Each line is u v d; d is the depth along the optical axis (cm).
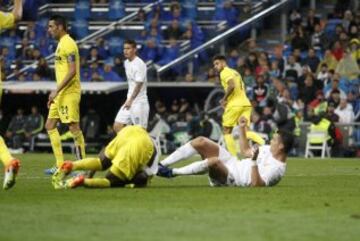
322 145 7612
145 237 2527
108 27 9238
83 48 8988
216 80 8312
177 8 9056
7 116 8531
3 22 3853
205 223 2798
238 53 8881
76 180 3716
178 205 3231
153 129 7938
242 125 4019
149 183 3944
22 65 8950
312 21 8781
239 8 9138
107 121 8406
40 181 4278
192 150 3903
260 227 2731
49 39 9094
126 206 3191
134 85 5038
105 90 7975
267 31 9169
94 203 3269
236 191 3719
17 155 7212
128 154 3747
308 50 8538
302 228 2730
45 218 2886
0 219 2862
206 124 7825
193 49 8750
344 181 4456
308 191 3806
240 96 6006
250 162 3922
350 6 9112
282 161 3947
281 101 7794
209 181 4162
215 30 8975
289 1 9012
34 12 9419
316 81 7988
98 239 2491
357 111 7856
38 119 8281
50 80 8700
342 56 8281
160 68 8456
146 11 9275
